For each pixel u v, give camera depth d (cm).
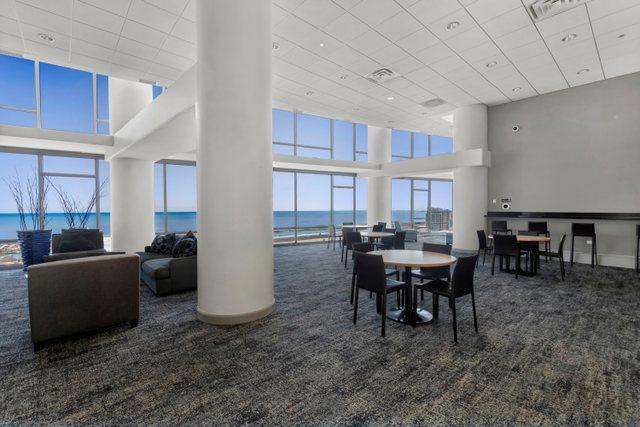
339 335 293
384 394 202
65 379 219
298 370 231
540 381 216
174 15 414
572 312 355
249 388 208
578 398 197
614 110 625
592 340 281
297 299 408
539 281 500
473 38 476
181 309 367
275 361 244
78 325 280
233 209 314
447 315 346
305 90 692
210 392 204
